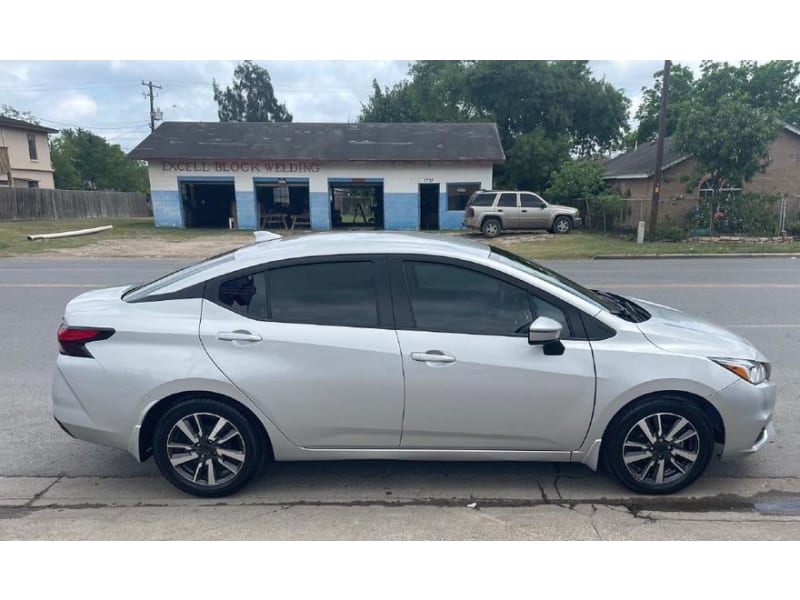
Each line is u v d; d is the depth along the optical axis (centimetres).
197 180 2597
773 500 328
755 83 3012
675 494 332
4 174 3234
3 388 515
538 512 315
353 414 317
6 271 1309
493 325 319
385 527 300
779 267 1356
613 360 313
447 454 326
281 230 2608
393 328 315
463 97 3631
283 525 301
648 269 1338
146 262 1520
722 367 317
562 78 3322
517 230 2247
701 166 1942
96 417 316
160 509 317
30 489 341
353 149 2611
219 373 310
